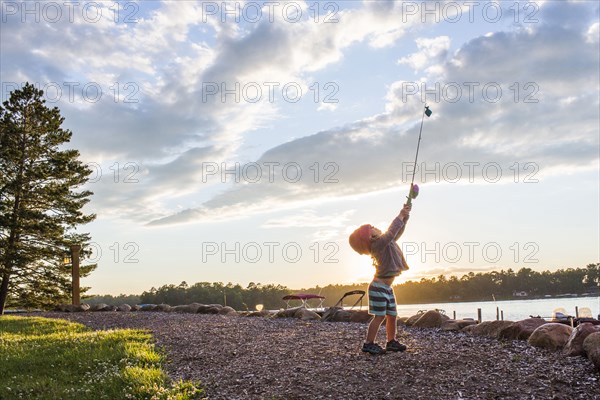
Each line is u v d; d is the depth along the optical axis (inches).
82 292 1189.1
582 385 196.7
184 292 3582.7
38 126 1130.0
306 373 238.8
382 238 258.4
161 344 348.5
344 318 469.7
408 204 264.8
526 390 195.2
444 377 215.2
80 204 1149.1
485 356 242.7
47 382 272.1
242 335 363.3
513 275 5467.5
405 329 378.0
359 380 221.0
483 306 4035.4
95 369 289.9
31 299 1148.5
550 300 5137.8
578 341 237.0
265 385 229.0
